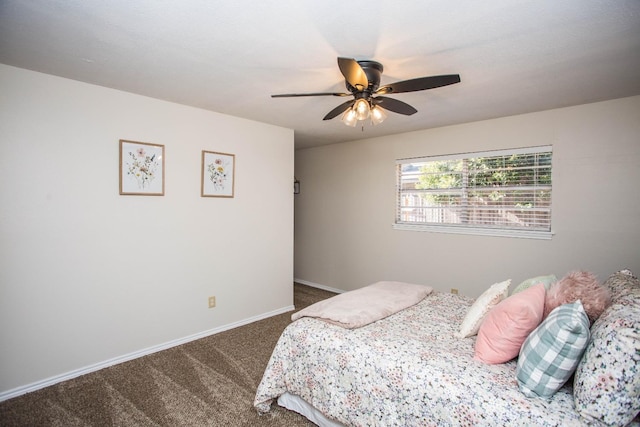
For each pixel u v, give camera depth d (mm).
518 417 1242
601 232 2918
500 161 3500
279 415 2086
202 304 3275
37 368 2350
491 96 2742
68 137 2441
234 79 2391
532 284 2023
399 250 4277
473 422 1322
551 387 1289
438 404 1425
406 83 1863
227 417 2055
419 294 2639
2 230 2199
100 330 2637
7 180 2209
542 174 3250
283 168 3973
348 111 2176
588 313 1467
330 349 1850
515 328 1509
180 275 3104
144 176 2828
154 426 1965
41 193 2342
